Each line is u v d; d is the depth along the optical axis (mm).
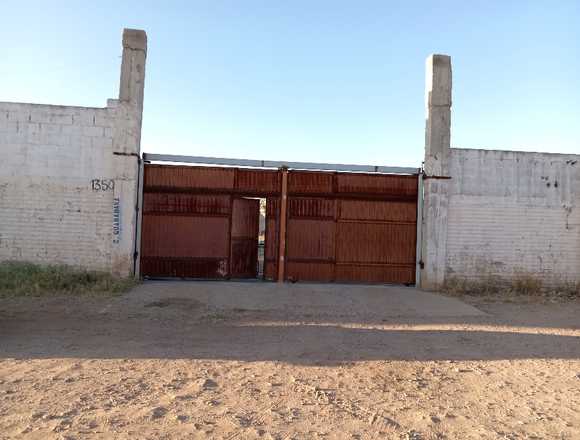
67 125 12930
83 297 10961
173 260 13664
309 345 7594
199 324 9016
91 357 6512
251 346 7430
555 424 4707
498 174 14094
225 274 13820
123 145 13008
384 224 14234
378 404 5117
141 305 10484
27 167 12805
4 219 12734
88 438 4051
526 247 14117
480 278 13977
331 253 14062
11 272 11867
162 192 13695
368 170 14070
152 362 6352
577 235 14266
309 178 14055
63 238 12867
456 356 7180
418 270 14055
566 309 11664
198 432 4238
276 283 13555
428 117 13938
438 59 13836
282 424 4484
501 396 5492
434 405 5152
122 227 12969
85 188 12945
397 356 7082
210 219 13797
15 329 8086
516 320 10203
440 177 13789
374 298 12172
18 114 12812
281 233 13867
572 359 7121
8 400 4855
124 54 13078
